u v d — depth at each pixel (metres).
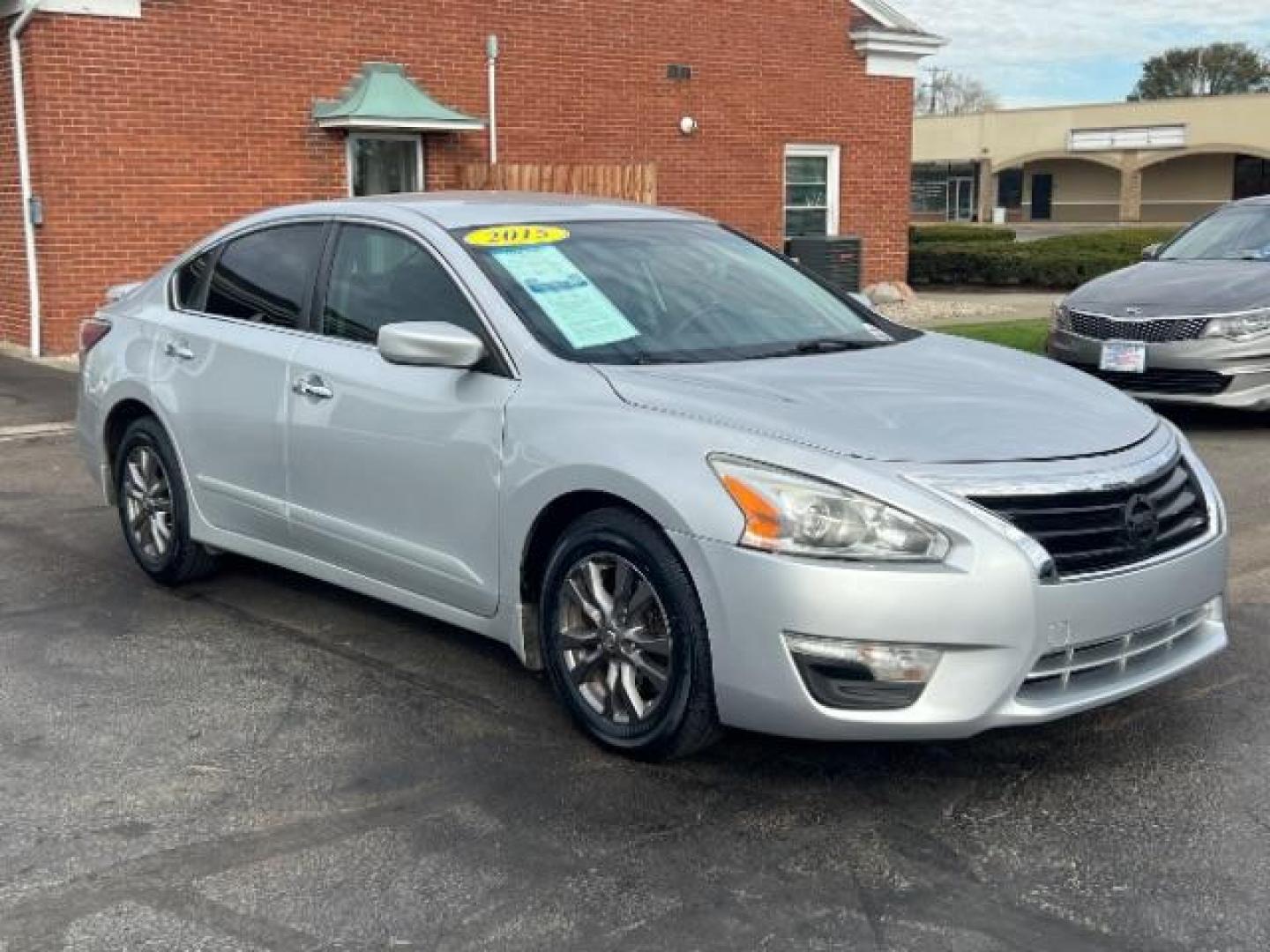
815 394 4.01
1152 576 3.76
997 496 3.58
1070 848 3.54
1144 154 55.81
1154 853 3.51
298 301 5.18
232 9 13.18
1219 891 3.31
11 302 13.36
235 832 3.65
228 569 6.19
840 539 3.51
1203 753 4.12
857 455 3.62
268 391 5.12
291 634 5.30
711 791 3.88
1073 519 3.66
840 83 18.23
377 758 4.13
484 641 5.21
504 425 4.23
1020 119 58.75
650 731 3.92
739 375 4.19
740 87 17.27
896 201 19.20
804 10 17.69
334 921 3.21
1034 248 23.31
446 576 4.50
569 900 3.29
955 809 3.76
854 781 3.94
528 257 4.70
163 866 3.47
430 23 14.53
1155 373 9.04
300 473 5.01
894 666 3.49
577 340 4.38
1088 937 3.12
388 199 5.27
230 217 13.48
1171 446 4.14
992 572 3.47
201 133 13.18
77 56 12.38
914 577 3.46
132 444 5.92
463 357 4.25
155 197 13.00
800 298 5.12
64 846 3.57
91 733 4.32
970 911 3.24
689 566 3.71
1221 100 53.38
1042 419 3.98
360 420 4.71
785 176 18.03
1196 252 10.27
